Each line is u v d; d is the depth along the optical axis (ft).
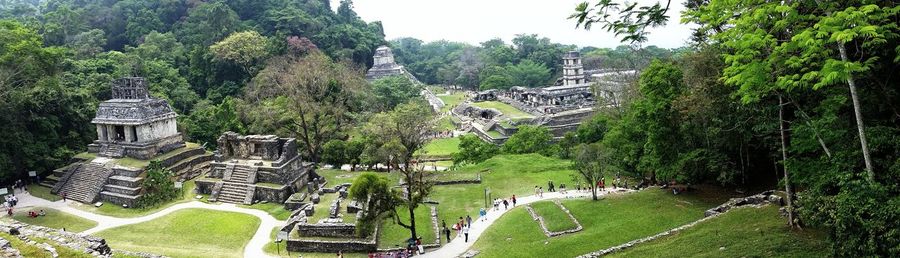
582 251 117.80
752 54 75.51
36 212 177.68
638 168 173.37
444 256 136.05
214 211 176.65
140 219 170.60
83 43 396.37
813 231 94.58
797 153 103.45
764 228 100.32
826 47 78.28
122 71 332.19
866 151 75.97
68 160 229.66
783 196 118.73
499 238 144.87
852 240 73.51
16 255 73.97
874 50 77.66
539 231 144.46
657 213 139.13
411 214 143.43
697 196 151.64
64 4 473.67
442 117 456.86
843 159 84.53
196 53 393.70
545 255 119.03
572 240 125.49
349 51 493.36
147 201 185.37
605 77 322.34
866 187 73.15
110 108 218.59
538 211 162.81
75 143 241.96
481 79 591.37
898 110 86.07
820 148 96.07
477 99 502.79
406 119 249.34
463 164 269.44
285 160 197.16
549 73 599.98
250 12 498.28
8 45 214.69
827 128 88.02
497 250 129.70
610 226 133.18
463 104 484.33
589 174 166.40
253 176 192.34
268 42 407.44
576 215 152.76
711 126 135.74
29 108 223.92
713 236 102.47
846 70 62.59
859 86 87.15
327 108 273.95
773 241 92.94
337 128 278.87
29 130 226.17
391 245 144.46
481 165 245.65
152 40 412.36
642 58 372.79
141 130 214.48
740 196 143.84
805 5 71.15
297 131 267.18
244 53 383.65
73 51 349.20
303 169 210.79
